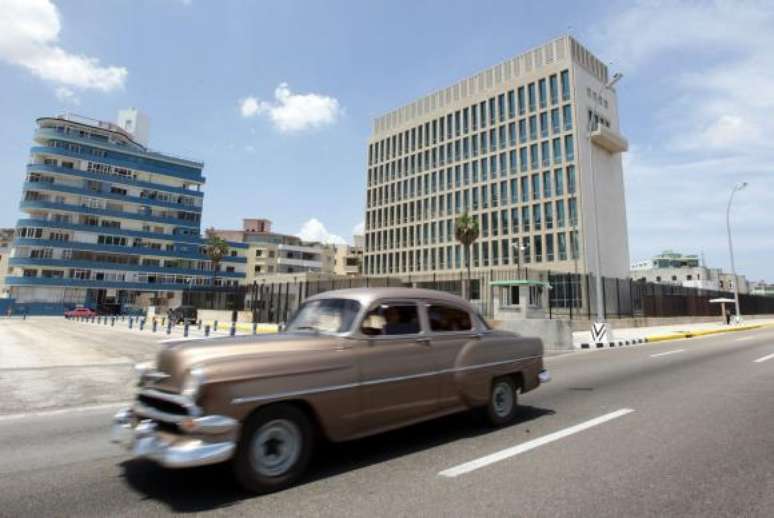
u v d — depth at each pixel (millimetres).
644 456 4629
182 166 82000
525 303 23984
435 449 4910
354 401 4316
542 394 8102
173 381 3754
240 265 88500
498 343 5902
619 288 34469
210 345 3953
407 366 4797
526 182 55500
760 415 6383
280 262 100000
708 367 11711
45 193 68875
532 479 4012
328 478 4078
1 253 77125
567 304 40406
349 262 108375
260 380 3766
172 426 3748
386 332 4777
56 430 6117
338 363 4266
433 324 5273
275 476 3814
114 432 4121
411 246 68188
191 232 81500
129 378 10500
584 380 9742
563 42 53875
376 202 75000
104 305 69812
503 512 3359
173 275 78562
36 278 65438
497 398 5883
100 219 72938
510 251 55719
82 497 3730
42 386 9391
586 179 51062
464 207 61781
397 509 3422
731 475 4098
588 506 3455
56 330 32875
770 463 4410
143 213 76750
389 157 74000
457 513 3346
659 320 36531
